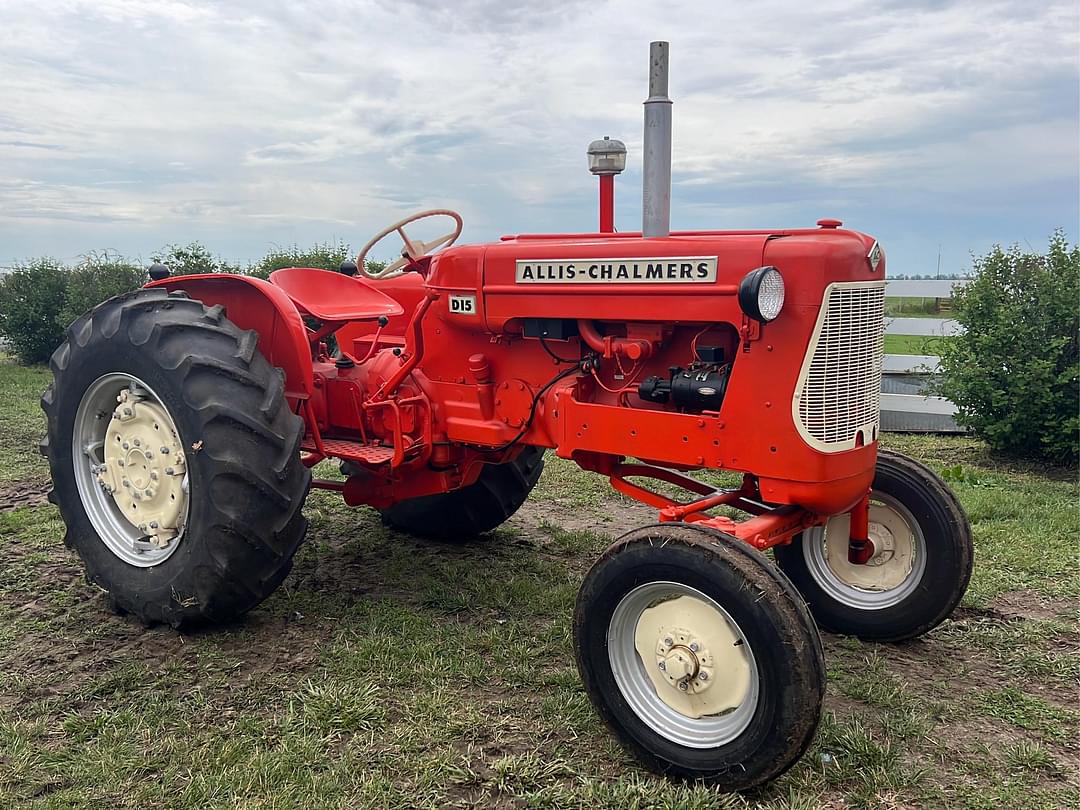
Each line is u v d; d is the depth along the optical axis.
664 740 2.58
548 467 6.52
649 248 2.98
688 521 2.99
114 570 3.63
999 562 4.39
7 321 12.18
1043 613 3.82
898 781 2.56
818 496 2.79
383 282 4.58
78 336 3.77
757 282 2.52
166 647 3.37
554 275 3.21
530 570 4.30
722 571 2.42
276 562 3.36
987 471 6.60
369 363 4.09
